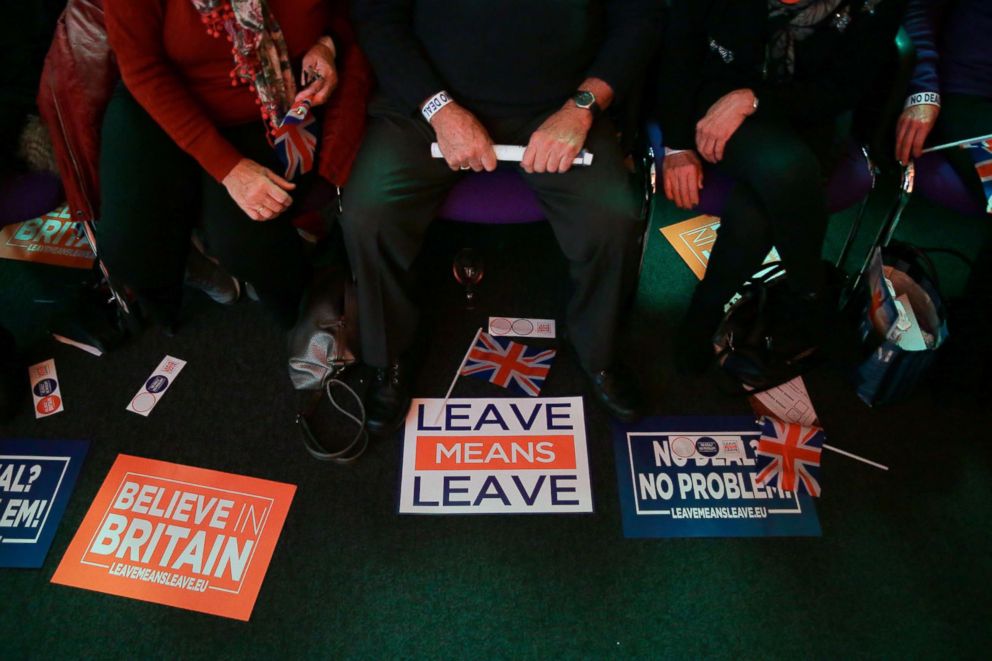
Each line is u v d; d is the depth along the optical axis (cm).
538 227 222
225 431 176
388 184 150
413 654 144
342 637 146
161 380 185
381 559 156
